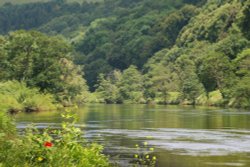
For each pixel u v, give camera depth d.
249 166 25.88
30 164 12.59
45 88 111.00
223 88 137.00
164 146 34.84
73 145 14.61
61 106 111.75
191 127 52.78
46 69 111.12
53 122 55.06
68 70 129.12
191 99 157.62
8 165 12.22
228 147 34.38
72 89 128.62
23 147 13.48
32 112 85.69
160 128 51.34
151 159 28.09
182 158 28.80
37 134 14.25
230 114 82.06
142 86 192.12
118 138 40.28
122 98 190.88
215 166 25.86
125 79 194.12
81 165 13.73
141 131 47.34
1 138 13.92
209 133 45.62
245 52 142.25
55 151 13.63
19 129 42.22
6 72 109.38
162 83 185.88
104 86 196.88
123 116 75.88
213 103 138.38
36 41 115.31
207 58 144.00
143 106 140.38
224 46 167.38
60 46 120.19
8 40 119.06
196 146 35.00
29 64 110.06
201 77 145.50
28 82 108.56
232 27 194.88
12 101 85.94
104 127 52.22
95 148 15.76
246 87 118.62
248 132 46.62
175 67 187.00
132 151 31.61
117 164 23.56
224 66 141.75
